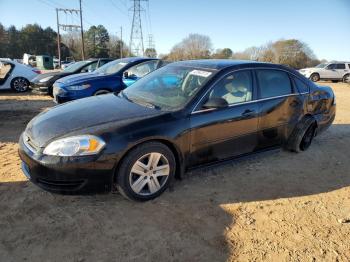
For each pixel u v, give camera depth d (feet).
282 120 15.96
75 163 10.50
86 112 12.50
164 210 11.55
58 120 11.98
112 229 10.37
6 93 40.04
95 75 27.04
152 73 16.28
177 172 12.87
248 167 15.67
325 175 15.29
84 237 9.94
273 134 15.74
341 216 11.85
